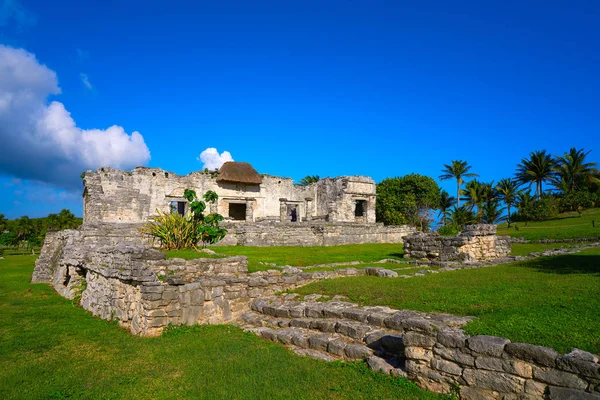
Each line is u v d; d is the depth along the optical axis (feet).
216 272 35.09
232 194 126.93
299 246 78.84
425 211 165.78
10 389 18.30
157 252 32.07
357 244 88.58
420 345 17.28
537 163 188.75
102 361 22.02
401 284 31.12
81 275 43.32
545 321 17.52
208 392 17.69
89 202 103.19
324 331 23.68
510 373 14.42
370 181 143.33
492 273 35.53
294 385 17.93
